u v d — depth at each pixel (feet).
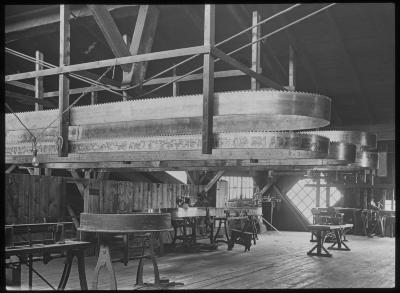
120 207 34.04
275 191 55.11
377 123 38.52
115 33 20.34
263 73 34.19
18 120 12.48
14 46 33.88
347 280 24.07
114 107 10.98
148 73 34.83
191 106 10.02
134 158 13.96
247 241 35.29
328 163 16.37
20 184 28.04
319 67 33.17
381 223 48.49
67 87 12.39
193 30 30.86
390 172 50.85
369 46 30.50
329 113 10.17
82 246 17.40
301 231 53.42
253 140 9.90
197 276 24.45
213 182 44.27
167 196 38.99
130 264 27.84
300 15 28.78
